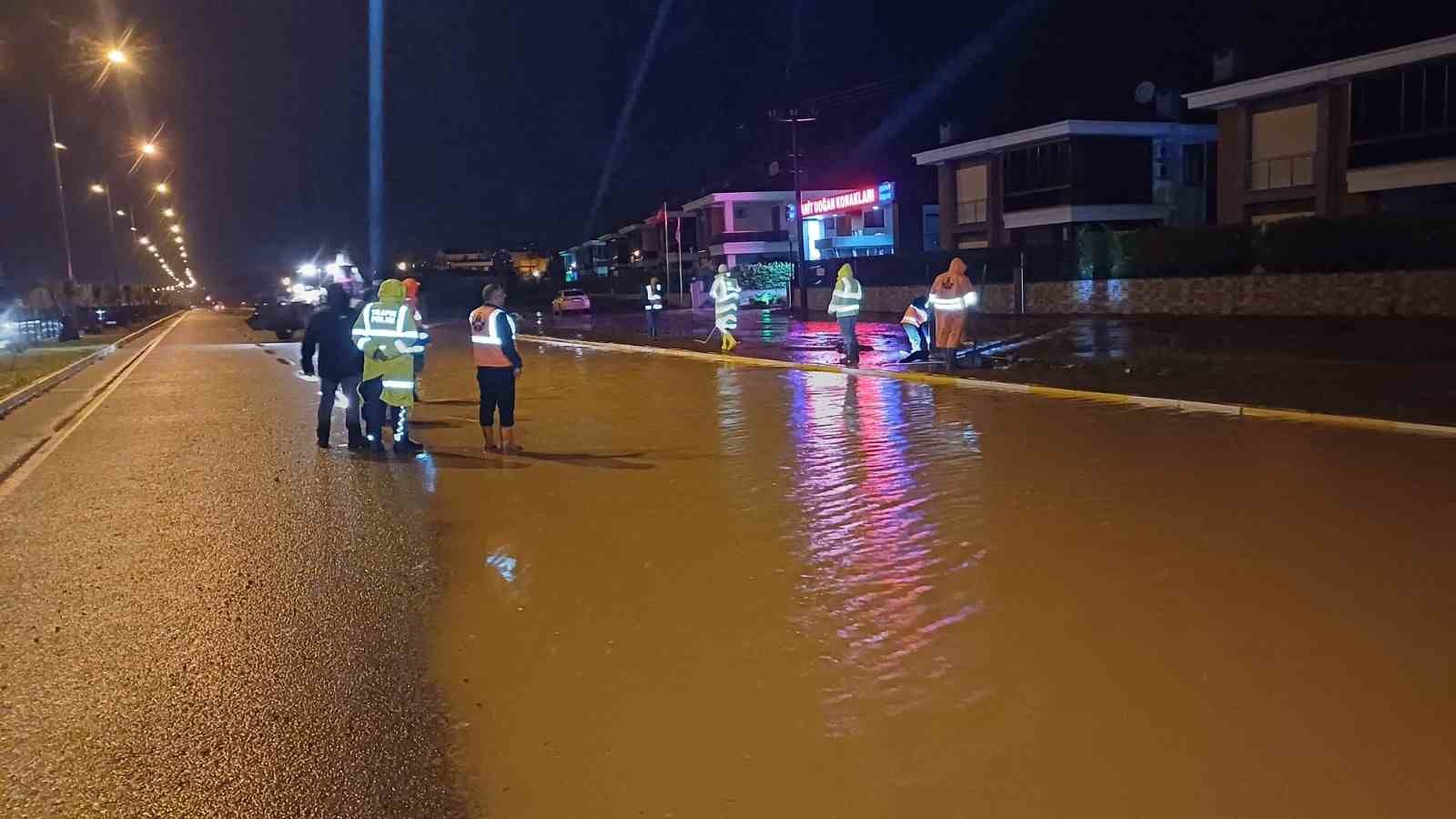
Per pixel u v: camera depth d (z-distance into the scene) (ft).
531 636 18.72
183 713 15.92
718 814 12.46
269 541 26.32
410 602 20.94
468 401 55.36
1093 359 58.95
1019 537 24.09
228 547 25.82
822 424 42.29
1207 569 21.18
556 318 170.71
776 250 209.87
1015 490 29.01
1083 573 21.18
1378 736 13.82
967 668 16.55
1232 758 13.35
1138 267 99.35
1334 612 18.47
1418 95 105.91
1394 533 23.34
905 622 18.78
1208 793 12.53
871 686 15.99
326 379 40.73
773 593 20.65
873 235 193.26
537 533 26.03
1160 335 75.10
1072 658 16.79
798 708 15.31
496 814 12.66
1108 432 37.96
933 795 12.71
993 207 160.56
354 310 41.60
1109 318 97.14
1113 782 12.85
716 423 43.62
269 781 13.67
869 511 27.22
